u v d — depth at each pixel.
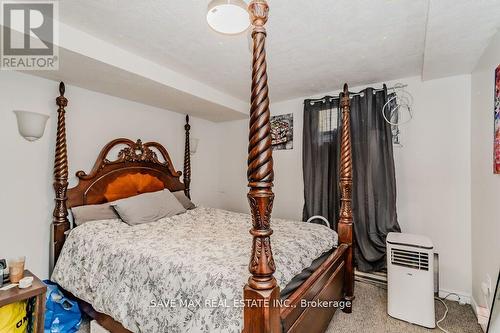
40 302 1.58
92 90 2.58
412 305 2.00
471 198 2.33
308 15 1.63
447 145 2.47
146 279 1.47
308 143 3.16
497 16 1.47
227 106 3.27
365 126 2.77
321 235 2.05
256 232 0.95
